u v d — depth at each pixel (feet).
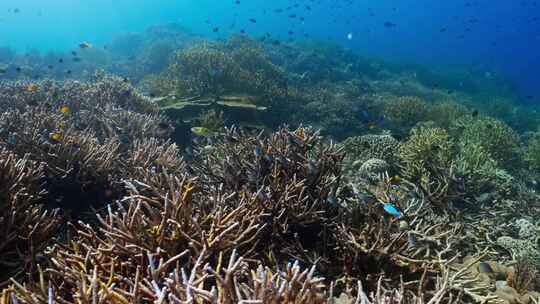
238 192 13.79
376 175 22.67
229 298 6.54
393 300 7.73
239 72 44.37
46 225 12.48
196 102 36.17
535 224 20.95
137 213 9.47
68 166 17.13
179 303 5.85
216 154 19.17
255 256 11.16
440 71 122.42
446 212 18.47
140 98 34.04
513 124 64.85
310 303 6.64
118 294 6.91
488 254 16.26
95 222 16.05
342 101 48.65
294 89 50.85
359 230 12.74
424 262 11.80
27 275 10.78
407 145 27.09
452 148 28.17
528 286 13.75
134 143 22.65
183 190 11.37
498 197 23.36
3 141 19.29
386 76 95.76
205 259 8.77
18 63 76.43
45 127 22.63
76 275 8.18
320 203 13.82
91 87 35.60
